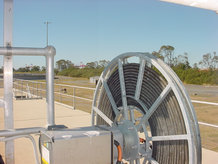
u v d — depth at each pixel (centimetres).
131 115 266
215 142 646
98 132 197
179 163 220
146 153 233
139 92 247
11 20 211
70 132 192
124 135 224
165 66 224
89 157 190
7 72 209
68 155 181
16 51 197
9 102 212
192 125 210
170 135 225
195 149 210
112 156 200
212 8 229
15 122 686
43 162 193
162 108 232
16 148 443
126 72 267
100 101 311
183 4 219
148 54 241
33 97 1379
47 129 204
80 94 2097
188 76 3294
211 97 2009
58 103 1110
